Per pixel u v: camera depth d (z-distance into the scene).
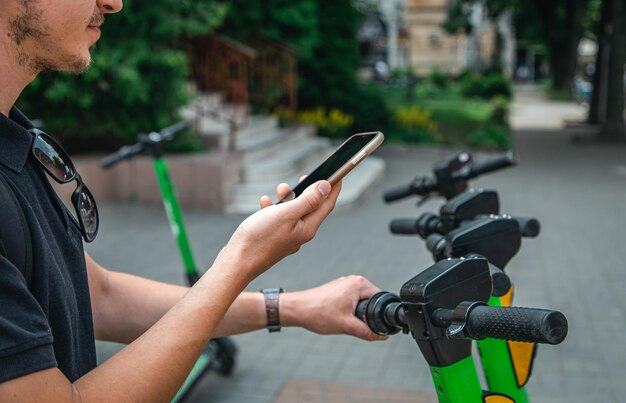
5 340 0.88
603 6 19.19
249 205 7.97
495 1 29.59
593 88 19.89
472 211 1.82
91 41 1.12
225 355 3.96
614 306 5.16
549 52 38.94
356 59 14.20
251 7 11.00
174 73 7.87
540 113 25.42
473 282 1.21
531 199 9.20
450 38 37.69
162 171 3.90
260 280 5.78
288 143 10.52
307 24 11.66
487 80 28.95
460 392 1.25
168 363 1.02
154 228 7.25
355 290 1.48
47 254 1.02
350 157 1.18
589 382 3.94
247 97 10.94
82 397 0.96
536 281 5.76
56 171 1.15
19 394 0.88
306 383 3.95
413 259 6.37
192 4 7.93
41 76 7.10
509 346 1.59
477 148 14.06
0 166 1.02
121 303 1.46
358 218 7.92
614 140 15.81
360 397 3.79
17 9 1.03
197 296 1.07
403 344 4.45
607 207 8.67
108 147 8.72
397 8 37.59
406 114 15.02
